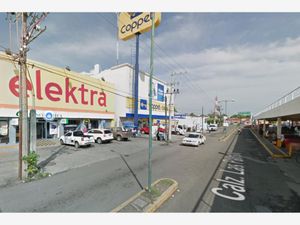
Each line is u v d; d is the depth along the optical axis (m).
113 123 28.92
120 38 30.86
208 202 6.12
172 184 7.46
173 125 41.59
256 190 7.27
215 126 59.75
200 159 13.22
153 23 6.54
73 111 22.05
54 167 10.28
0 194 6.59
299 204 6.08
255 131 50.06
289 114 12.10
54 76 19.80
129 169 10.10
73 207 5.64
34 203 5.90
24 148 8.30
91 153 14.67
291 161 12.85
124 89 31.59
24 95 8.44
